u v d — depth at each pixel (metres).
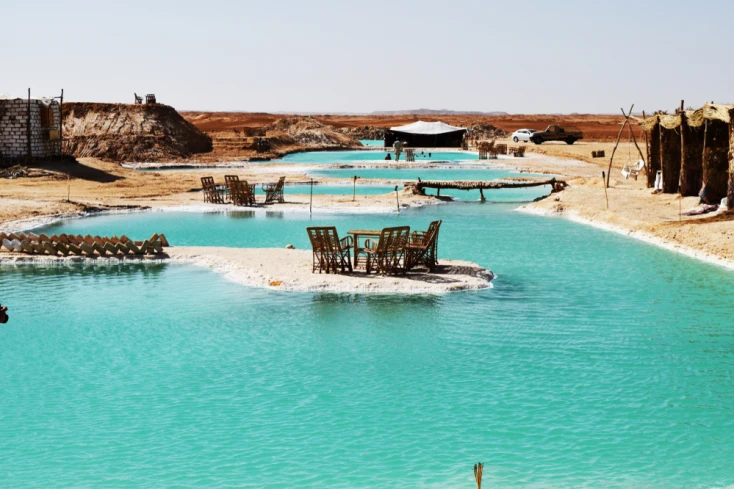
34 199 50.12
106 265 32.09
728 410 17.25
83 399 18.20
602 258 33.50
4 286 28.67
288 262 31.31
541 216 47.44
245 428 16.55
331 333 22.97
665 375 19.39
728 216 38.25
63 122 96.88
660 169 50.94
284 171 79.56
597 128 180.62
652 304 25.84
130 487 14.05
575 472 14.46
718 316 24.39
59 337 22.84
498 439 15.89
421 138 123.25
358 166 85.12
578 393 18.27
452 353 21.14
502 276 30.00
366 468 14.68
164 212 49.50
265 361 20.69
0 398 18.27
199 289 28.05
